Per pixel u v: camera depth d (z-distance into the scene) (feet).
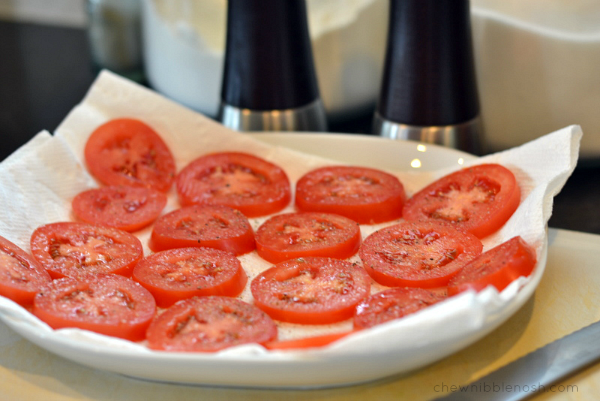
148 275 1.98
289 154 2.34
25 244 2.08
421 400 1.81
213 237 2.08
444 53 2.27
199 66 2.71
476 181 2.16
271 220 2.14
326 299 1.91
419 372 1.86
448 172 2.24
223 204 2.21
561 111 2.37
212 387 1.84
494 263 1.90
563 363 1.86
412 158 2.33
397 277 1.96
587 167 2.49
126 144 2.35
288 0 2.37
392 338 1.70
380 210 2.17
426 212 2.15
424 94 2.31
